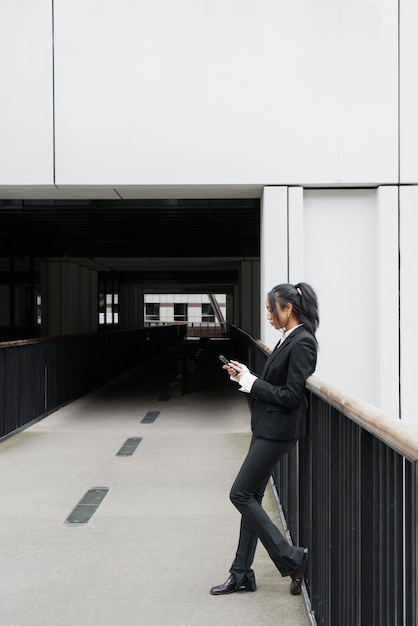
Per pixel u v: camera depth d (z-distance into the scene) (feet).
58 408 31.63
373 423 5.91
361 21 24.62
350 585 7.24
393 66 24.63
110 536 13.47
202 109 24.86
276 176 24.76
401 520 5.36
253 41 24.79
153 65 24.86
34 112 24.88
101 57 24.85
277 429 9.59
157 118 24.88
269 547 10.03
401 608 5.38
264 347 20.06
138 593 10.66
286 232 24.95
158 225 43.39
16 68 24.89
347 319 25.27
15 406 25.13
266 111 24.79
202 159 24.86
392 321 24.73
